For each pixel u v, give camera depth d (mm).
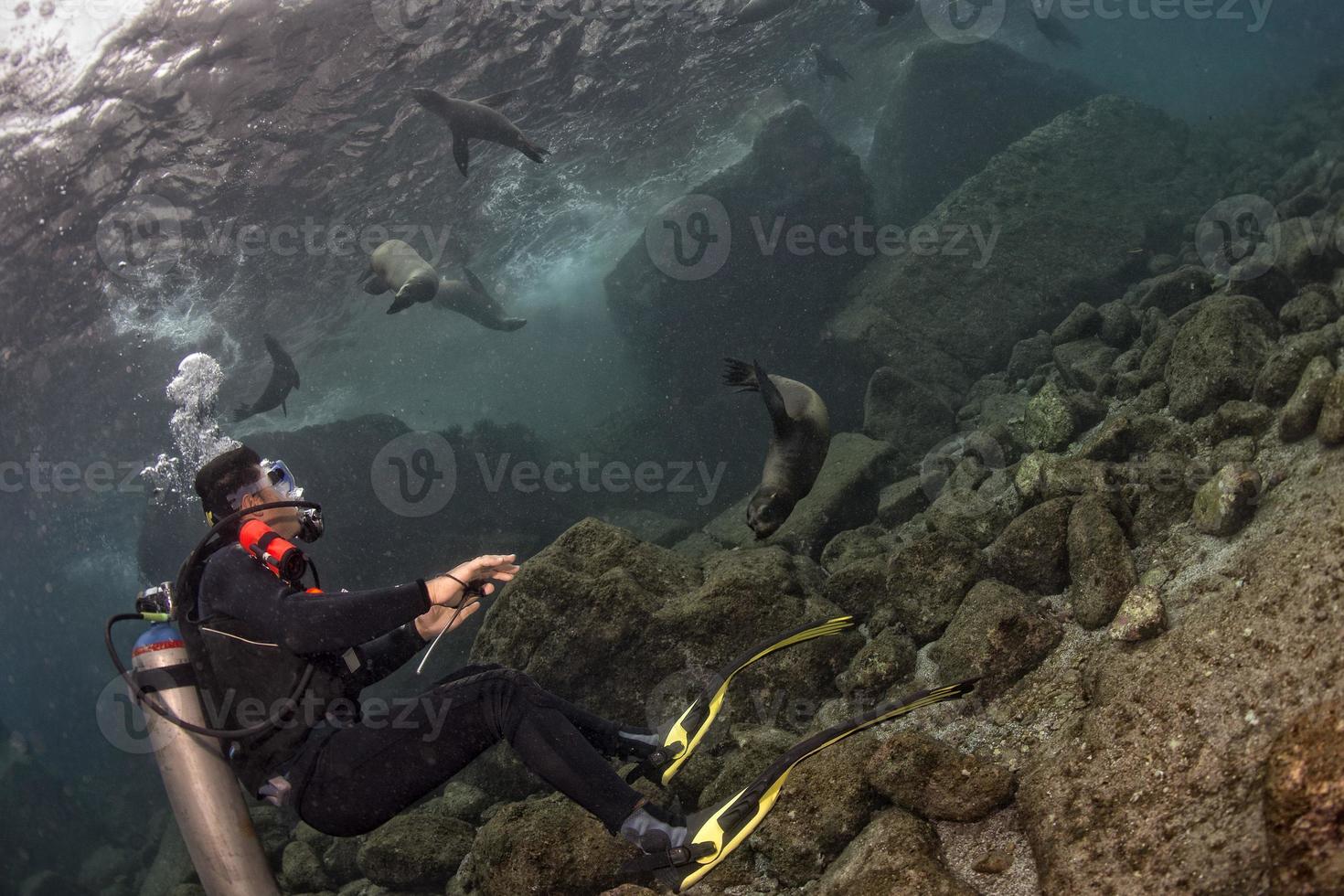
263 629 2238
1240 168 12047
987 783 3008
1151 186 11797
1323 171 8805
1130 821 2457
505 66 12266
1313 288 4945
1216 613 2842
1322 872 1690
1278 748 1914
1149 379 5645
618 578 5023
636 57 13898
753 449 16203
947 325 11031
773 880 3396
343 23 10148
